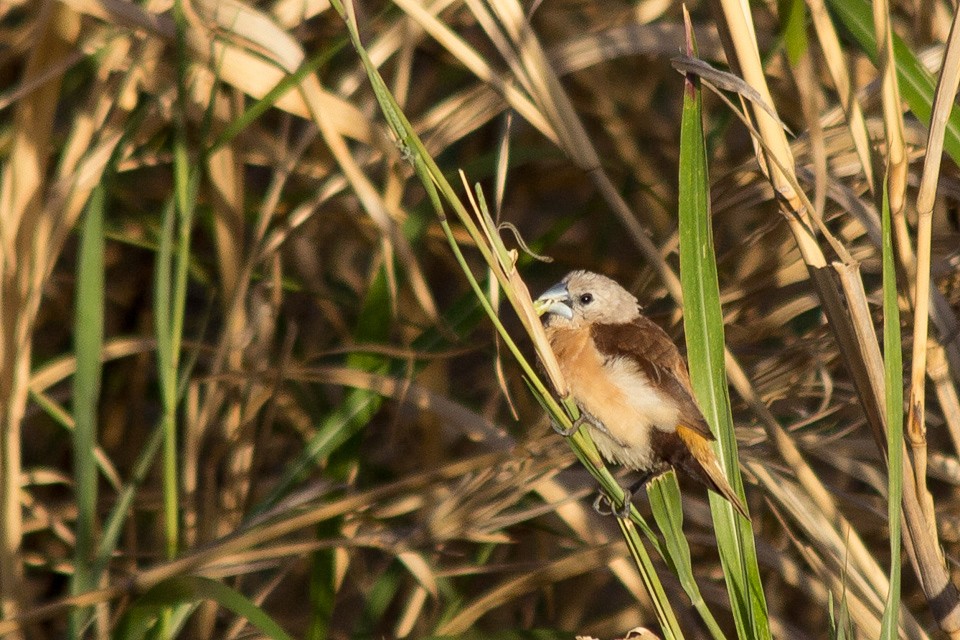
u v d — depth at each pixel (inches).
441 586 340.8
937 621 221.8
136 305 424.2
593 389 258.5
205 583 250.8
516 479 304.5
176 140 255.6
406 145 194.2
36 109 293.0
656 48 319.3
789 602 372.8
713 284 218.1
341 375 315.3
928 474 307.9
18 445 292.0
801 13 234.7
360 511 322.0
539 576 300.7
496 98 330.0
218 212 326.0
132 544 345.1
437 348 325.7
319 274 413.1
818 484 252.4
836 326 219.1
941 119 205.6
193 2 277.7
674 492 215.8
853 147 306.3
